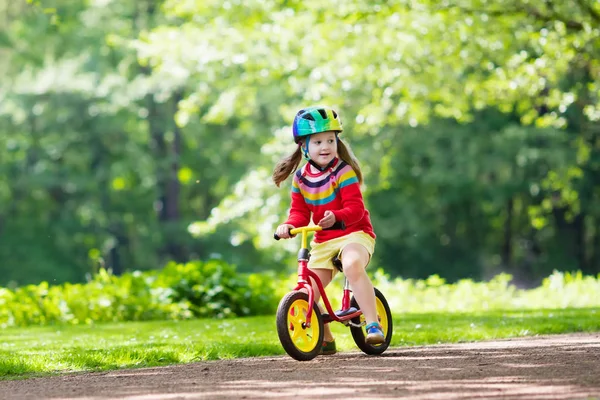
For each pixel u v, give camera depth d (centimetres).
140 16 6203
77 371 1163
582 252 6381
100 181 6644
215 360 1245
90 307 2484
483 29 3073
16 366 1174
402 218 5944
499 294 3109
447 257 6625
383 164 4434
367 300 1176
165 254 6925
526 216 6612
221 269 2622
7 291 2519
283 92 4819
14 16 6681
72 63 6247
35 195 7012
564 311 2216
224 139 6406
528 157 4991
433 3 3091
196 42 3578
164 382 986
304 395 853
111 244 6900
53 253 6788
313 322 1180
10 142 6366
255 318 2345
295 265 5762
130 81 6334
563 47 3164
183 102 3997
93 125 6259
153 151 6681
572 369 974
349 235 1197
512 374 947
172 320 2438
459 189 5984
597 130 4534
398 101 3691
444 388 865
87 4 6288
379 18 3178
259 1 3425
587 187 5588
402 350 1284
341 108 3678
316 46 3275
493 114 5303
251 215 4188
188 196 7438
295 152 1254
